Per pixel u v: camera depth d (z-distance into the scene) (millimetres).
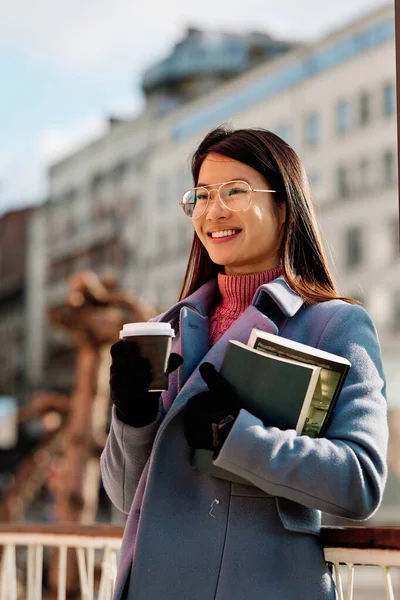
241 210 2398
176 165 47531
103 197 53281
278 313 2369
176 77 51844
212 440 2094
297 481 2033
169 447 2246
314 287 2434
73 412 9312
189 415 2129
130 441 2266
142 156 50250
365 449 2100
